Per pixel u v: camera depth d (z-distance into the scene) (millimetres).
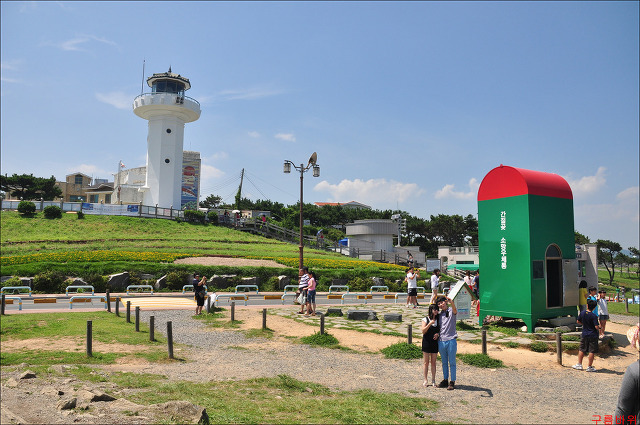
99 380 8719
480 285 16297
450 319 9422
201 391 8281
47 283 25000
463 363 11711
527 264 14828
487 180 16281
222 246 40312
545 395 9047
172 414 6465
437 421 7188
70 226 42188
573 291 15719
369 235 49219
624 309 27422
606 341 13625
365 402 7961
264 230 53031
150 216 49438
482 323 16141
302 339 14039
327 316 18750
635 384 3701
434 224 75312
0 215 43562
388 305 23438
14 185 63031
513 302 15180
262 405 7578
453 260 51562
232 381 9250
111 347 12055
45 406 6781
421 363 11656
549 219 15406
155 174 52406
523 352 12719
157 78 53156
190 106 53125
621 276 82562
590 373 11023
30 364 10023
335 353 12656
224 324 16547
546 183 15578
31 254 30031
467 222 75312
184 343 13328
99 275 26547
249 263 32938
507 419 7461
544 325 15227
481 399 8617
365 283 31812
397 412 7523
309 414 7180
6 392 7555
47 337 12812
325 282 31859
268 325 16422
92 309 18969
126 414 6426
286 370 10594
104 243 36750
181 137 54375
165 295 25625
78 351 11391
